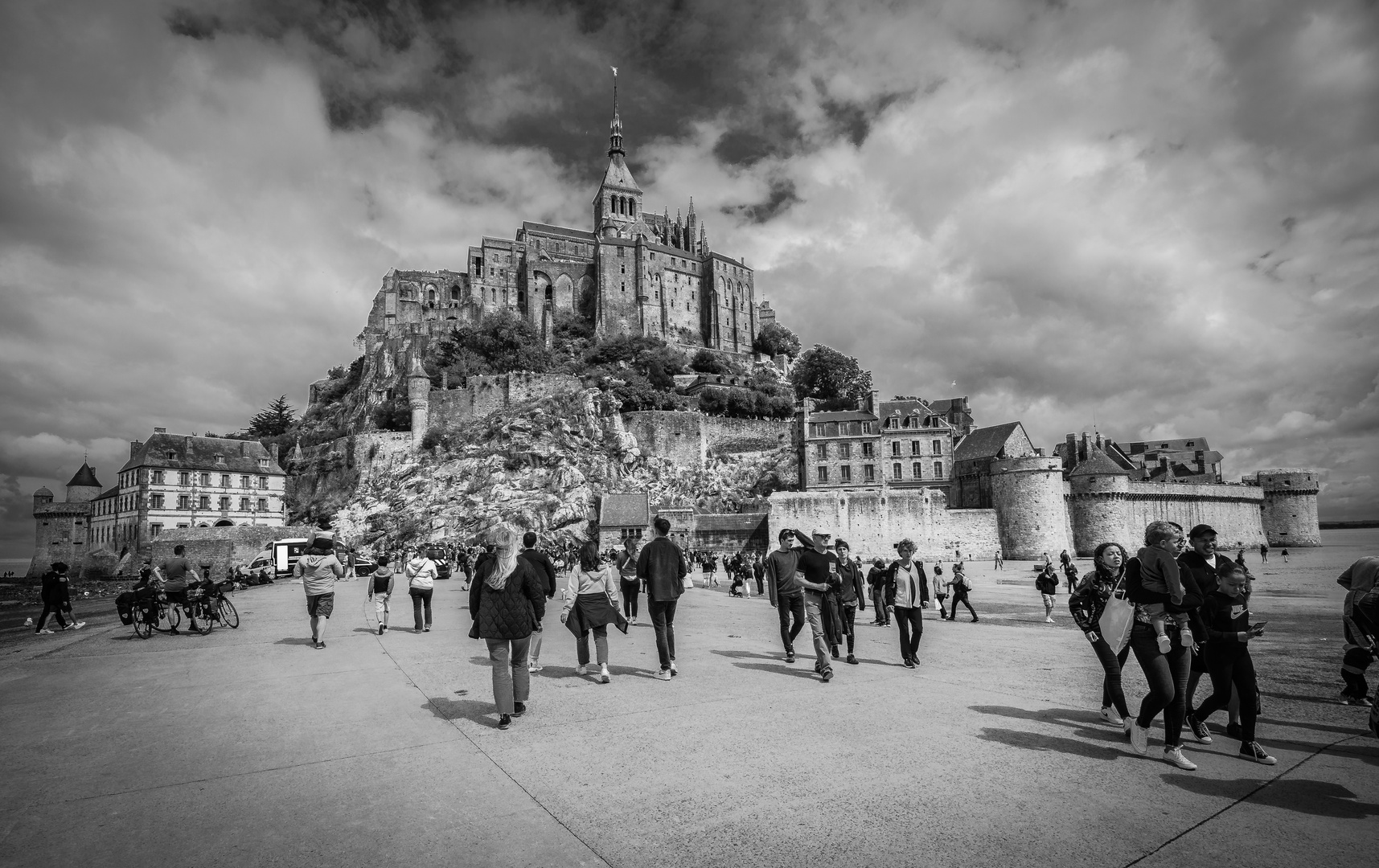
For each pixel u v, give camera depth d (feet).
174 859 18.39
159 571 71.36
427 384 351.67
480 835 19.90
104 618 85.35
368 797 22.63
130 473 300.40
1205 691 38.75
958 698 35.35
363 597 103.14
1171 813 21.29
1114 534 272.10
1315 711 33.35
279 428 490.49
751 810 21.52
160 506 289.53
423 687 38.45
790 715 32.14
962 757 26.23
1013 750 27.07
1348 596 34.91
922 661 46.65
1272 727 30.73
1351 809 21.50
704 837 19.67
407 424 361.51
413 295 474.08
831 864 18.15
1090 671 42.93
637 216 579.07
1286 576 150.61
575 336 477.77
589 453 330.95
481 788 23.39
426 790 23.25
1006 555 259.80
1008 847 19.06
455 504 306.14
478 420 353.51
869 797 22.49
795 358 544.62
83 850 18.88
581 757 26.43
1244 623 27.02
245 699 35.65
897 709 33.24
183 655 49.60
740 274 535.60
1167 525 27.02
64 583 70.08
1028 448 288.71
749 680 40.22
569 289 497.46
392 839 19.62
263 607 88.48
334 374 513.86
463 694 36.70
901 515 263.29
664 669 40.83
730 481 334.44
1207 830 20.06
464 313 477.77
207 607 63.26
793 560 46.44
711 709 33.40
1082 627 30.35
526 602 31.83
